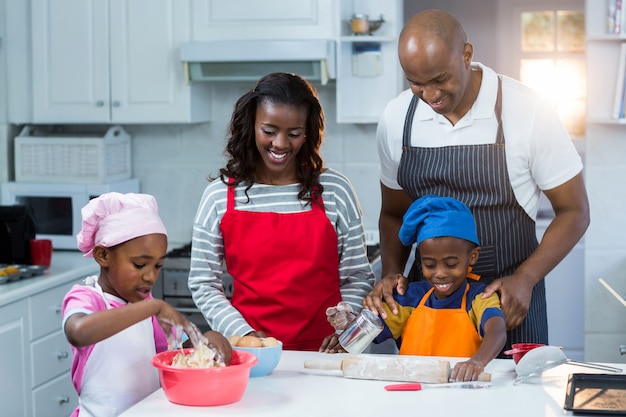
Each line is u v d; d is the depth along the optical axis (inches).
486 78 96.7
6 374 133.0
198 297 95.3
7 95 171.9
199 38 161.8
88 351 79.4
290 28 158.1
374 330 82.8
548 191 98.4
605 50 157.5
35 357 140.5
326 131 172.9
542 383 78.1
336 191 97.6
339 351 90.1
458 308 91.7
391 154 102.9
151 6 163.3
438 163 98.2
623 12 154.9
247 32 159.6
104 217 80.0
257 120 92.2
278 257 95.7
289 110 90.4
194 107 166.7
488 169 96.6
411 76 88.5
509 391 75.7
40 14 168.4
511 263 99.2
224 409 71.7
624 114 156.6
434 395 74.8
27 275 143.5
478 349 83.3
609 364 83.1
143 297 81.7
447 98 89.7
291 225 95.5
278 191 96.4
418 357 85.2
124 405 79.7
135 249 79.3
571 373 77.6
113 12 165.2
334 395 75.0
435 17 88.4
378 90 166.6
